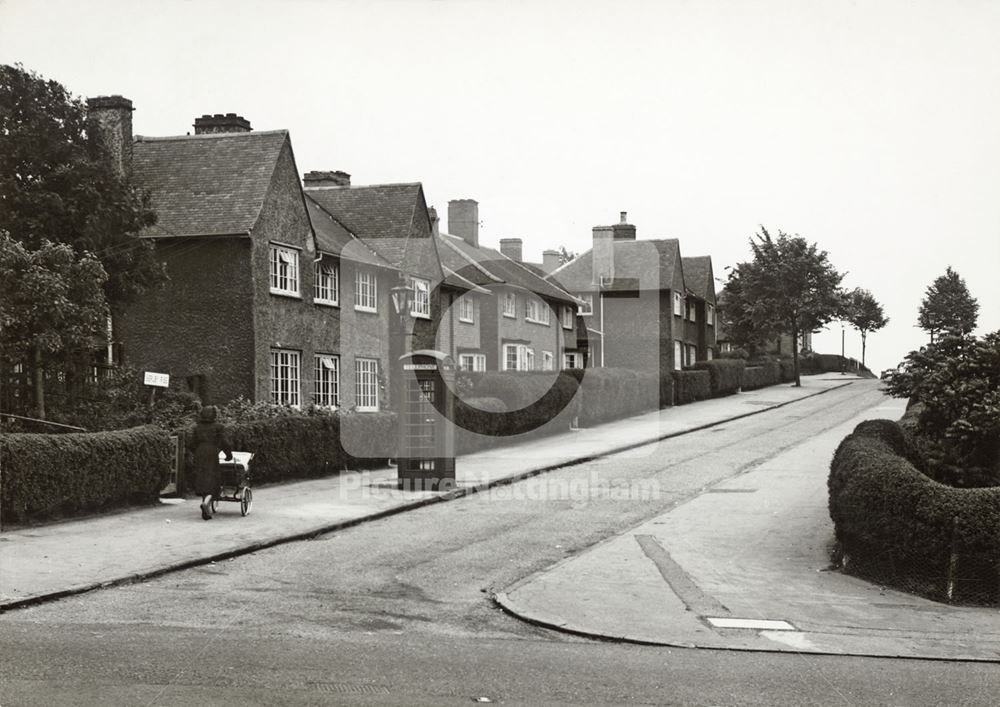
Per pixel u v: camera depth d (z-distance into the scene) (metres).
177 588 11.75
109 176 22.62
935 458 15.90
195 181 27.73
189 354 26.73
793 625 10.67
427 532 16.70
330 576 12.80
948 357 15.78
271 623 9.95
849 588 12.87
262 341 26.83
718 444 31.86
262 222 27.05
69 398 21.58
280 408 25.08
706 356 65.50
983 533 11.86
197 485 16.75
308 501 19.42
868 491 13.16
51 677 7.58
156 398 23.73
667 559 14.50
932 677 8.59
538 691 7.71
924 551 12.25
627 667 8.66
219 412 24.59
